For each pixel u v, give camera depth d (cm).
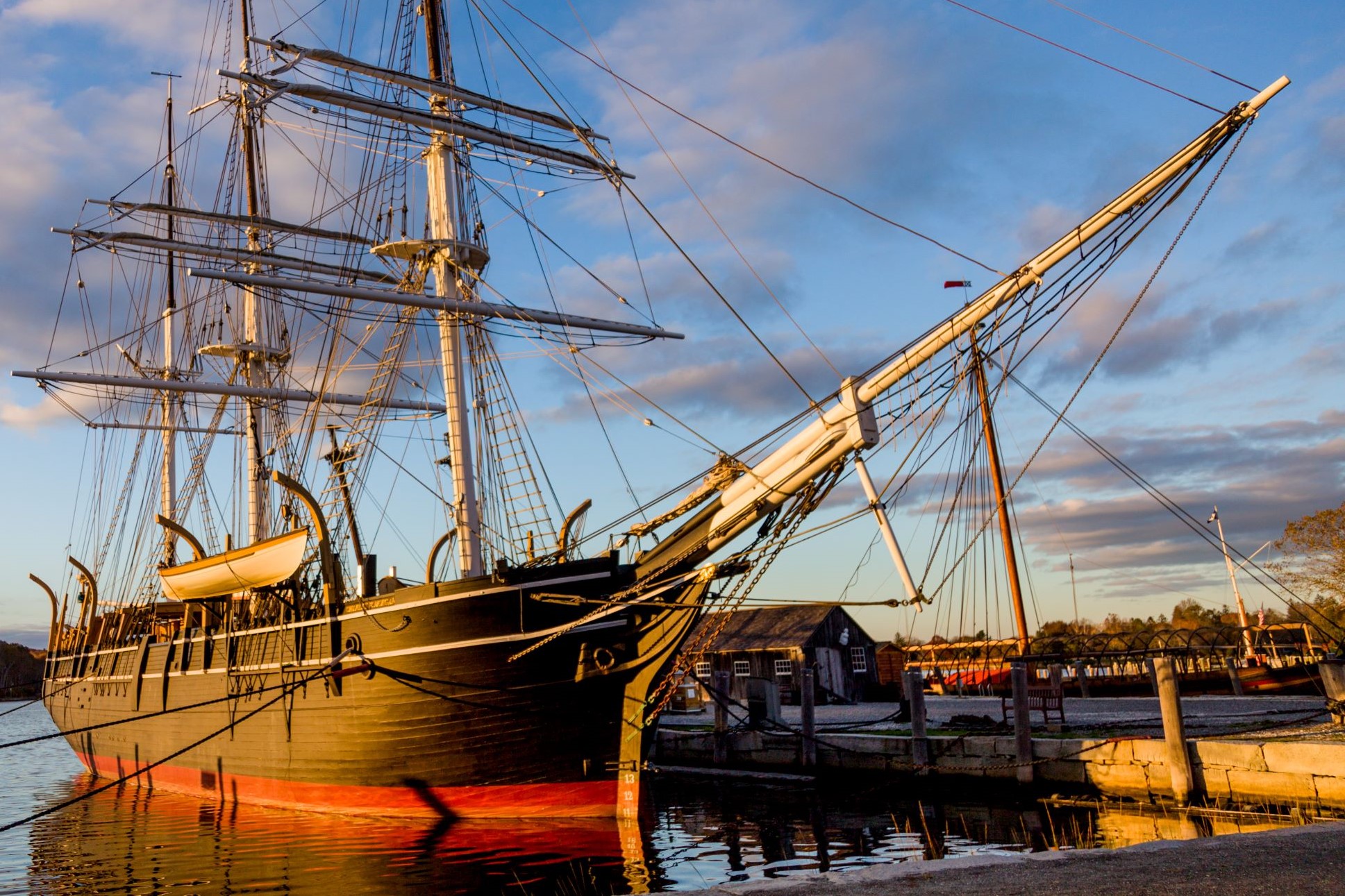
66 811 2898
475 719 2198
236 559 2678
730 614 2041
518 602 2172
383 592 2600
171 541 4738
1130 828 1906
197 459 4712
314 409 3206
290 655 2597
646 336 3338
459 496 2694
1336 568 4659
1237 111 1453
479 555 2675
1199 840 926
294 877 1780
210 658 3039
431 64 3192
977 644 4050
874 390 1747
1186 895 711
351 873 1783
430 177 3072
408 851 1952
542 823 2161
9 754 6069
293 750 2531
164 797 3127
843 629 5347
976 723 2938
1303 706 2997
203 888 1727
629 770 2147
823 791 2645
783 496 1916
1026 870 817
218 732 2052
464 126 3044
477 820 2205
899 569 1667
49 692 4772
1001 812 2175
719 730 3225
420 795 2259
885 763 2658
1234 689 3597
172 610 3192
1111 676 4109
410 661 2245
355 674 2336
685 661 2111
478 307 2897
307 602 2652
